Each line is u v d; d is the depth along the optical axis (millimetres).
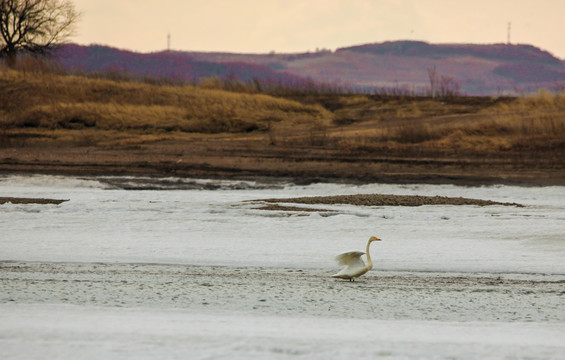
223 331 7824
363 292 10797
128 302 9891
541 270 12555
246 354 6867
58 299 9992
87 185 25109
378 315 9422
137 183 25672
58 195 21438
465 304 10180
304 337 7613
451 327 8586
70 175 26953
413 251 13992
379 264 12930
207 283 11195
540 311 9859
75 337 7336
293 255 13578
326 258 13375
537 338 7918
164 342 7230
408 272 12344
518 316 9562
